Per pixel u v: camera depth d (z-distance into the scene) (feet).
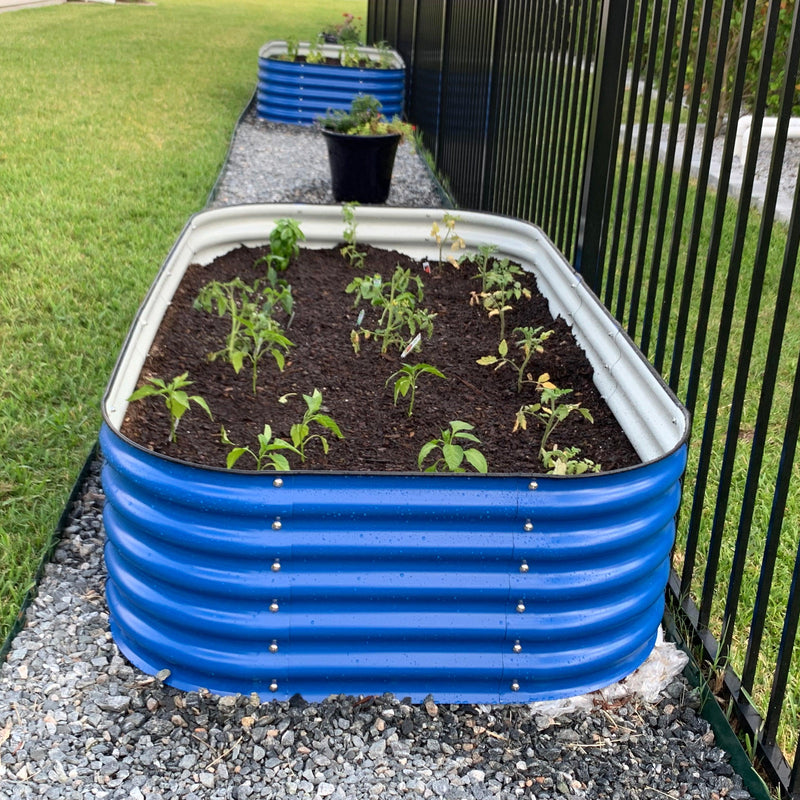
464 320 14.17
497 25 19.58
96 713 7.88
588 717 8.20
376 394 11.56
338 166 23.66
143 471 7.89
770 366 7.91
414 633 7.98
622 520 8.10
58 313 15.57
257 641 7.95
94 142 26.94
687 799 7.49
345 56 35.70
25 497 10.95
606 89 12.73
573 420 11.00
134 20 57.62
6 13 55.31
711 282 9.22
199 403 10.46
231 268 15.30
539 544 7.84
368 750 7.63
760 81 8.09
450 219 16.24
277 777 7.36
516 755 7.75
